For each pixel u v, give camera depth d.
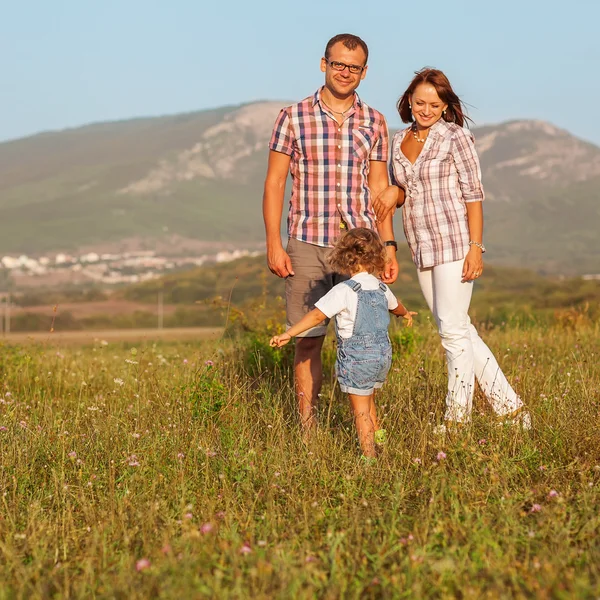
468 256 6.03
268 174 6.41
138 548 4.08
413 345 9.55
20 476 5.18
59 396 8.97
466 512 4.16
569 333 12.45
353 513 4.30
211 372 6.94
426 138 6.14
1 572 3.74
